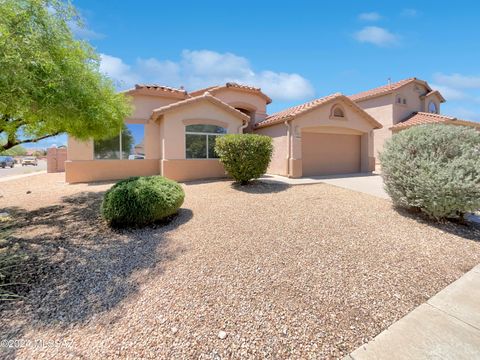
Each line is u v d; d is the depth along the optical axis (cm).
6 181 1634
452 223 705
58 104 566
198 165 1465
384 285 405
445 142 700
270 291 385
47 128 802
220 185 1233
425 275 442
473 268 477
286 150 1557
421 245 565
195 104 1441
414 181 706
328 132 1658
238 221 706
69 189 1213
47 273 445
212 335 300
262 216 744
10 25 461
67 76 574
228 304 355
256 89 1995
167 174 1388
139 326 316
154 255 515
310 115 1559
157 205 683
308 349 281
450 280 432
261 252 515
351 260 483
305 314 336
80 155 1415
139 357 270
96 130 864
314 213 763
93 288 402
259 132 1866
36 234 635
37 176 1919
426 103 2392
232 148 1154
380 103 2339
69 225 704
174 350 278
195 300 365
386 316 336
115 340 294
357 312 342
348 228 646
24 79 466
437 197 664
